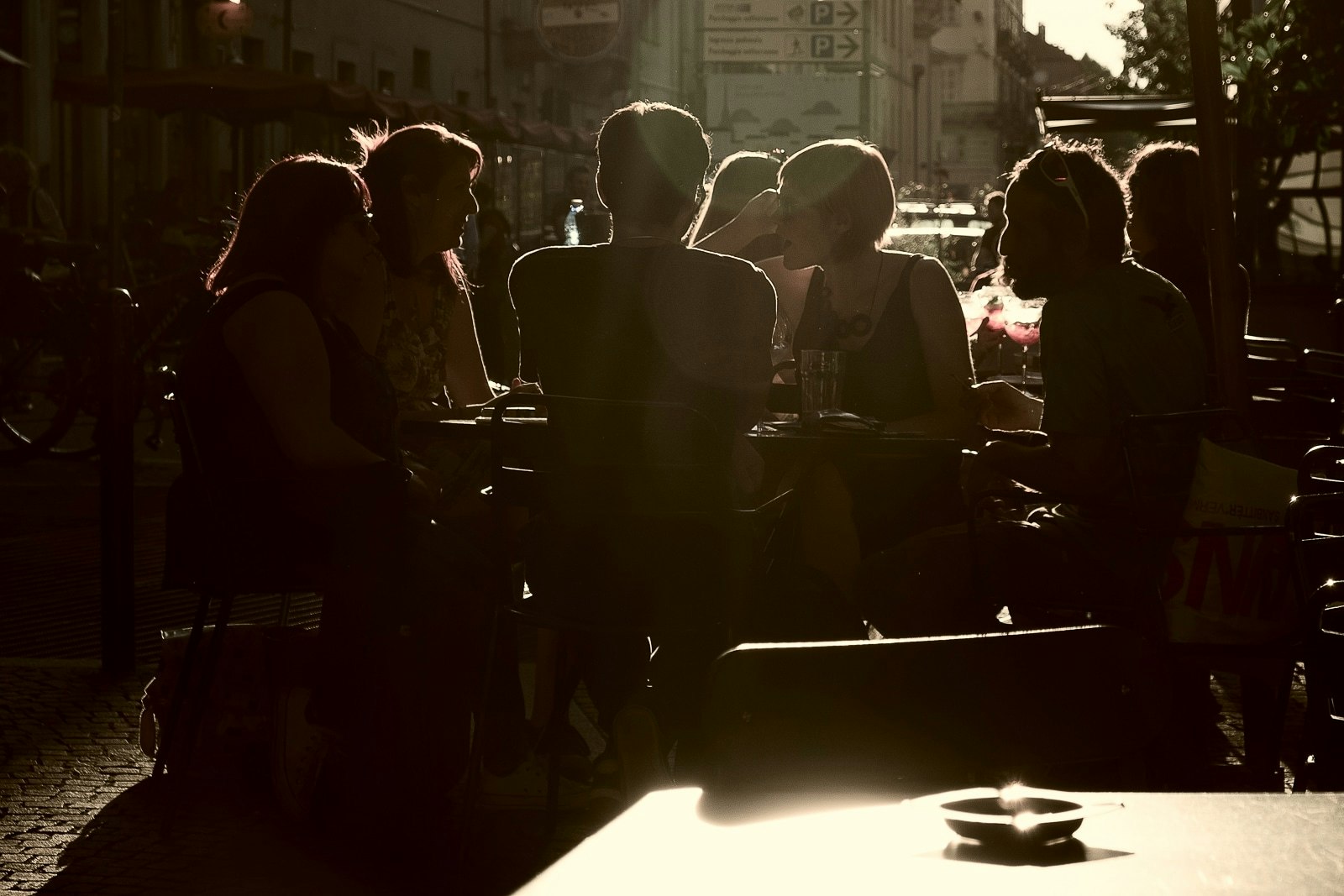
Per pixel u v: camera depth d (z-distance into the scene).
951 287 5.21
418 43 42.00
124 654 6.51
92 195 28.22
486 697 4.23
